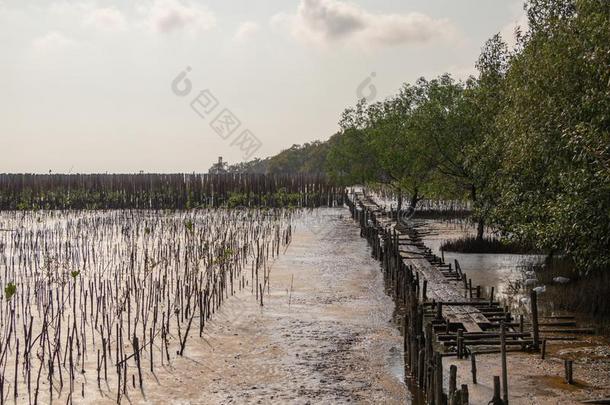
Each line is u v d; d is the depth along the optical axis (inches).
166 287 698.8
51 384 395.5
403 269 674.2
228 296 679.1
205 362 457.4
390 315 605.9
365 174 1742.1
